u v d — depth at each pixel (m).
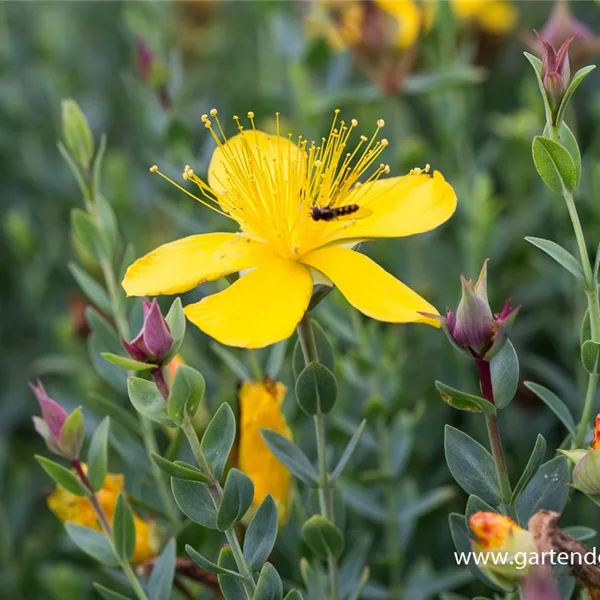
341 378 0.43
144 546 0.37
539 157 0.33
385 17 0.47
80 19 0.72
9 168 0.61
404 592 0.41
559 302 0.49
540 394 0.35
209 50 0.65
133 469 0.43
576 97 0.58
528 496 0.34
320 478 0.35
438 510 0.44
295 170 0.36
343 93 0.49
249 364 0.41
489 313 0.32
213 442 0.33
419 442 0.45
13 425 0.53
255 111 0.62
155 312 0.32
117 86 0.69
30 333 0.57
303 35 0.53
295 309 0.34
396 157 0.49
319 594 0.37
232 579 0.34
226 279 0.36
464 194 0.47
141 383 0.32
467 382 0.45
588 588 0.32
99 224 0.38
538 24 0.65
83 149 0.38
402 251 0.49
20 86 0.61
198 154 0.49
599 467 0.32
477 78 0.47
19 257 0.53
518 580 0.31
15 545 0.47
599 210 0.45
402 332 0.46
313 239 0.35
